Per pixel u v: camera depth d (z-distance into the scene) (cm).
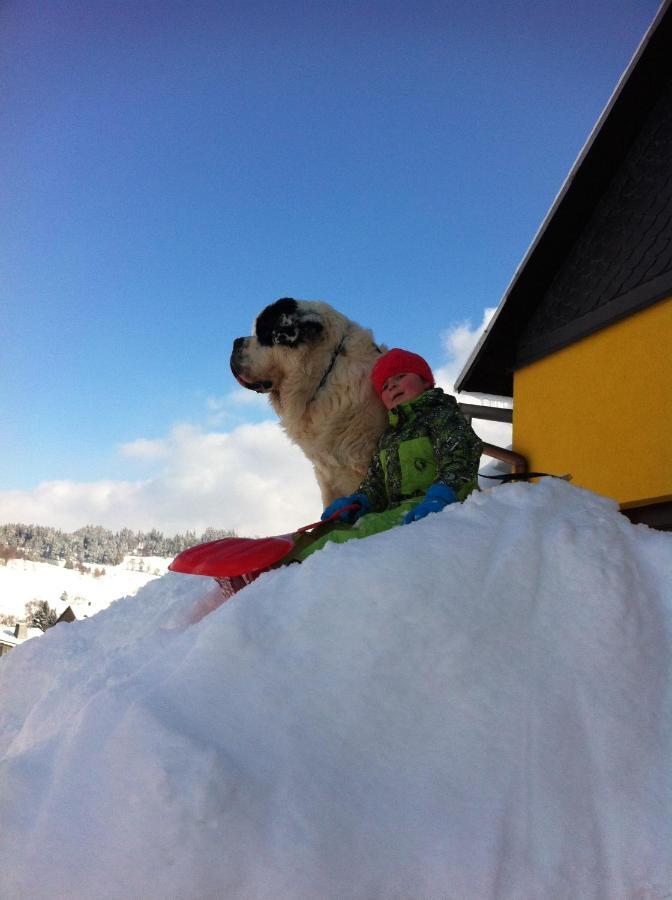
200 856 90
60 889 91
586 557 137
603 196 376
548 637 126
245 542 178
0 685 207
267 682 115
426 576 127
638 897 99
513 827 102
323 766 103
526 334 413
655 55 343
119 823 95
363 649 118
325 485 286
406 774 105
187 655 125
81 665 172
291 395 273
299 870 90
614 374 344
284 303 273
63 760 109
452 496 181
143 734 103
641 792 110
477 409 466
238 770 99
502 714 114
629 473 325
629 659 125
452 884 94
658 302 321
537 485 159
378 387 240
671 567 142
